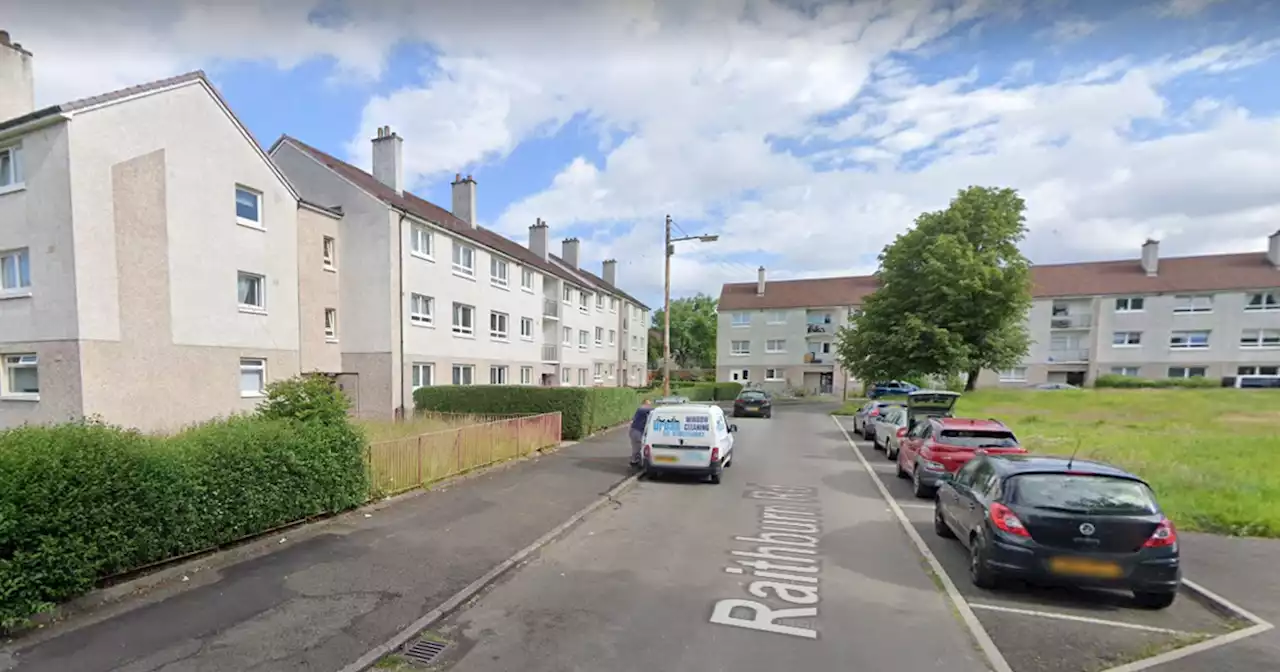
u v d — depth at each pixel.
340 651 4.08
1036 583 5.22
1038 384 42.62
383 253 18.64
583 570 6.05
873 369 31.28
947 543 7.21
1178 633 4.68
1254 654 4.31
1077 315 42.84
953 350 27.27
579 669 3.96
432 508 8.28
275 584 5.27
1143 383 37.78
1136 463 11.19
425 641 4.36
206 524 5.69
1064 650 4.37
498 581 5.69
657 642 4.39
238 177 15.06
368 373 18.73
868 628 4.70
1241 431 16.55
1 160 12.34
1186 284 40.81
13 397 12.19
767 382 50.88
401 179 22.73
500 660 4.08
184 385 13.57
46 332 11.75
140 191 12.63
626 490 10.30
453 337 22.11
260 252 15.75
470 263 23.53
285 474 6.67
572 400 17.44
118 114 12.20
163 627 4.34
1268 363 38.75
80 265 11.50
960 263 27.44
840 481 11.49
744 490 10.45
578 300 36.50
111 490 4.78
